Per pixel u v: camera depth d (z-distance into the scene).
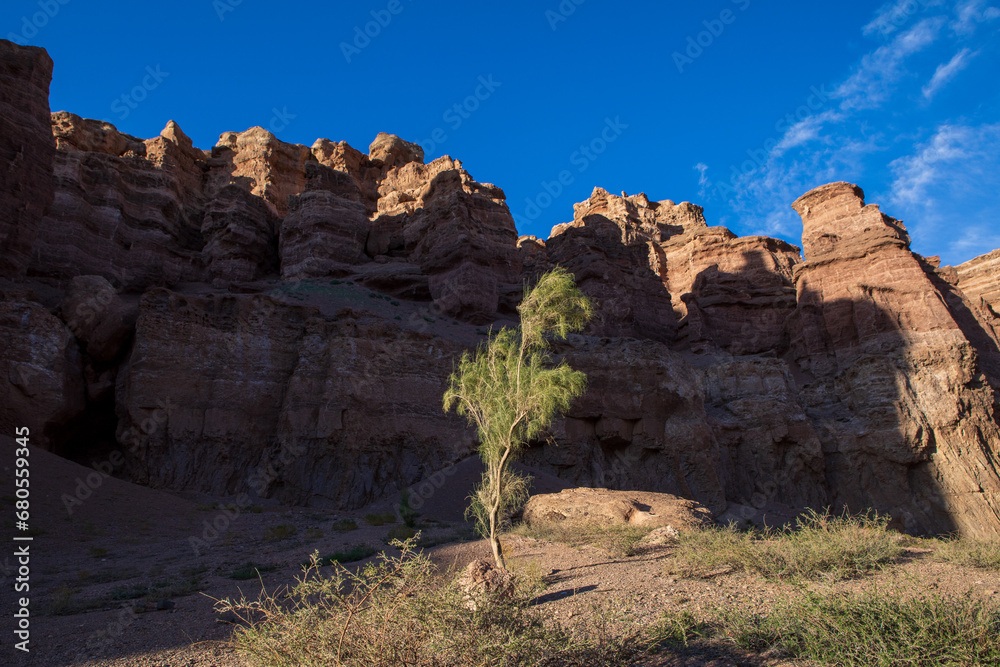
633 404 38.69
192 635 7.32
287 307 34.81
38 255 43.34
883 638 5.00
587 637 5.77
